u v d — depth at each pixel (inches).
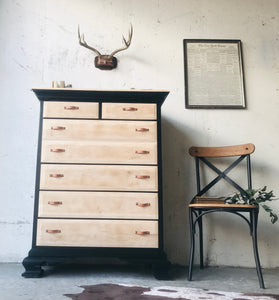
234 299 61.1
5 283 70.0
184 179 101.8
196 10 112.3
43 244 76.3
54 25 108.3
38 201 77.9
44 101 82.5
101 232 77.2
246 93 108.3
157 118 83.5
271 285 73.7
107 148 81.1
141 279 76.3
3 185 98.2
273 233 99.8
